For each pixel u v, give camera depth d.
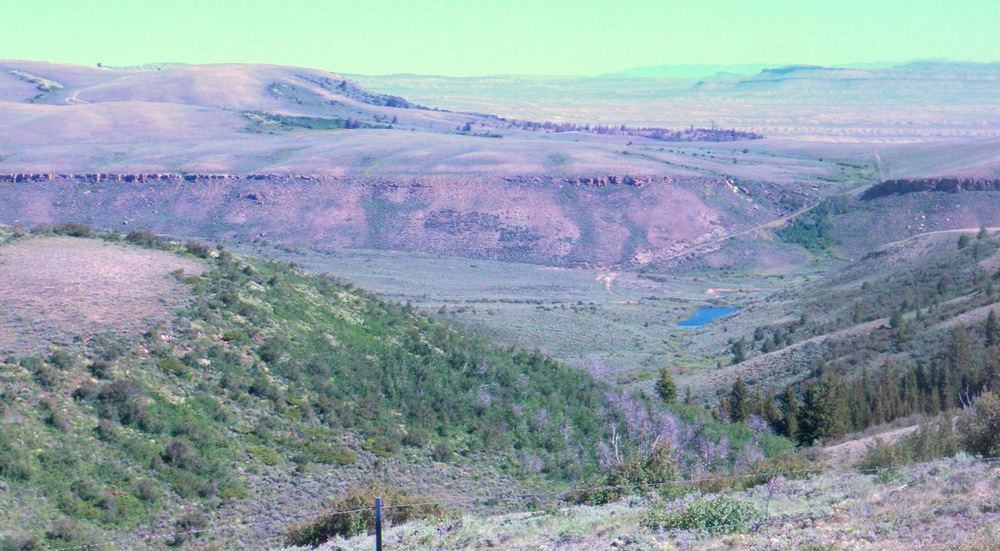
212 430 35.06
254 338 42.97
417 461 37.78
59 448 30.53
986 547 15.50
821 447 39.69
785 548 17.17
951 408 41.72
